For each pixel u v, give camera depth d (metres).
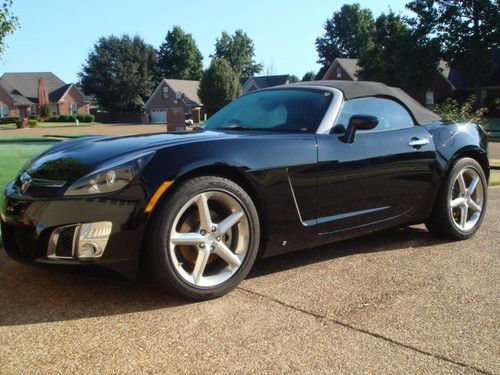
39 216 2.88
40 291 3.20
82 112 88.50
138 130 45.12
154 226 2.87
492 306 3.05
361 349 2.51
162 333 2.65
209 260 3.18
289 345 2.54
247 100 4.28
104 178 2.82
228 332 2.67
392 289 3.31
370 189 3.79
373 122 3.55
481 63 37.69
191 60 100.38
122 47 82.81
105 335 2.62
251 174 3.18
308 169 3.41
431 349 2.52
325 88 3.98
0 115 78.75
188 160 2.98
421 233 4.79
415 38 39.19
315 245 3.61
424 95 45.00
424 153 4.13
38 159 3.41
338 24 93.94
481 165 4.78
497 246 4.34
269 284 3.38
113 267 2.84
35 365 2.33
